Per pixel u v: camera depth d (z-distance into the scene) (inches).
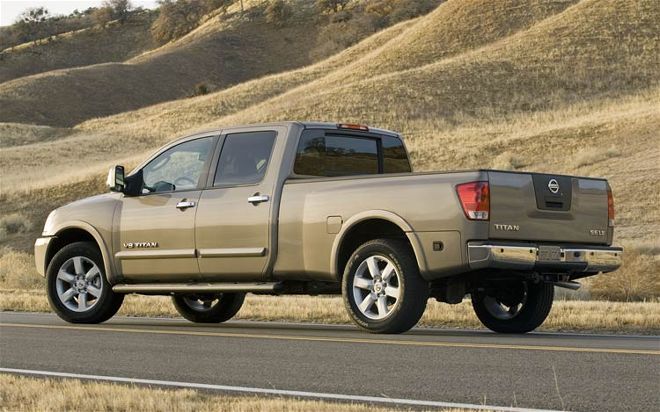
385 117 3499.0
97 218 647.8
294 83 5132.9
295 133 590.2
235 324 659.4
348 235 553.6
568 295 1074.1
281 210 577.0
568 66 3784.5
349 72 4665.4
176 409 302.0
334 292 595.8
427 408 315.0
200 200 606.5
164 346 494.9
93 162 3885.3
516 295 583.5
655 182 2187.5
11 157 3961.6
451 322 642.2
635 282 1183.6
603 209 568.4
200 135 624.7
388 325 533.0
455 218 515.5
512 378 369.7
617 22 4057.6
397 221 530.6
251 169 595.8
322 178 568.4
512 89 3659.0
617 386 348.8
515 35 4370.1
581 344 482.9
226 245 593.9
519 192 527.8
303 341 506.0
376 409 298.2
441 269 519.2
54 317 721.0
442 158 2861.7
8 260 1568.7
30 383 354.9
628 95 3469.5
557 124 3085.6
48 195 3038.9
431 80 3791.8
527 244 524.4
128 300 830.5
